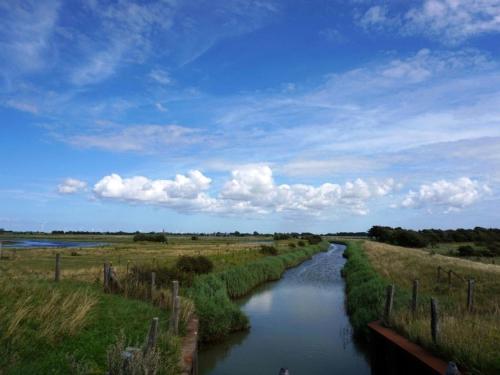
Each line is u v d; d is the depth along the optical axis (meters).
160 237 110.75
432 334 12.00
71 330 11.27
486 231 121.44
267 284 38.88
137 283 20.31
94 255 51.12
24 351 9.44
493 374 9.43
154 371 8.09
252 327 21.95
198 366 15.97
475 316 14.32
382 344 14.40
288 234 136.38
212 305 19.58
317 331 21.12
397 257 49.38
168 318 15.05
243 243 102.44
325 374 15.20
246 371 15.41
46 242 110.75
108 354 8.16
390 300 16.05
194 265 30.41
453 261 40.19
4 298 12.77
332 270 51.84
